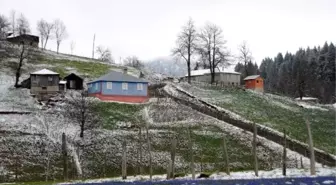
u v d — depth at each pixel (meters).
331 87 191.38
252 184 48.66
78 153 68.62
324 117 105.62
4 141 69.38
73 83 108.00
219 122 89.12
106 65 151.88
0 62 128.00
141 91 101.62
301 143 80.44
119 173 63.25
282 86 193.00
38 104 91.81
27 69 126.56
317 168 65.50
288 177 55.38
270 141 80.06
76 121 81.81
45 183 54.38
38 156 66.12
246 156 72.44
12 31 181.00
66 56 161.25
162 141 76.38
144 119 87.88
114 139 75.25
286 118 99.56
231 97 116.25
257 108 106.44
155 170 65.12
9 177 58.12
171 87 121.56
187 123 86.69
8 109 85.88
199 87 128.38
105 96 98.56
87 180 57.03
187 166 67.06
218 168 66.81
